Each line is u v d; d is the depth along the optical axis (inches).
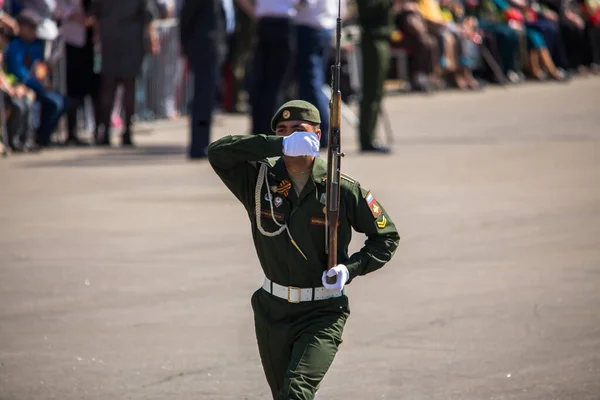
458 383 672.4
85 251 1011.9
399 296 868.6
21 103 1595.7
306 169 512.7
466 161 1572.3
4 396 653.9
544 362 711.1
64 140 1792.6
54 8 1614.2
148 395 654.5
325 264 518.6
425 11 2598.4
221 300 857.5
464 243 1044.5
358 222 522.9
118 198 1277.1
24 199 1266.0
